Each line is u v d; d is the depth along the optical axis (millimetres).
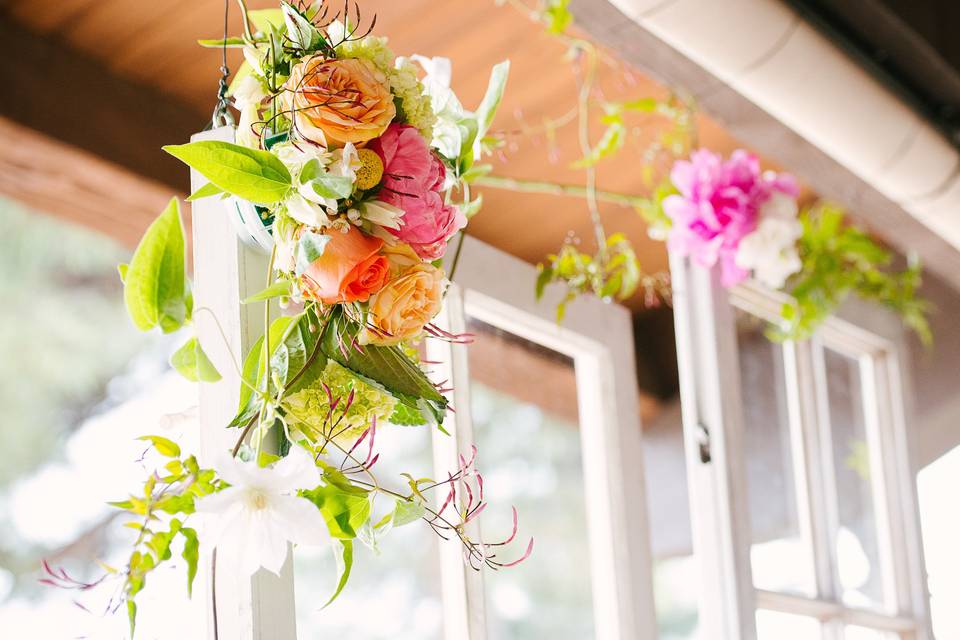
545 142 2475
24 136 1880
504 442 3598
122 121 1999
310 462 833
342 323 954
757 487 2137
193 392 1925
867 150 2031
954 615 3021
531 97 2391
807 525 2275
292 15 954
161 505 840
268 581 1050
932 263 2582
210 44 987
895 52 1956
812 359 2469
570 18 1663
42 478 5012
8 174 1999
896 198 2209
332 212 894
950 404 3197
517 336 1662
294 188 893
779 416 2293
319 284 907
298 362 950
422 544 4324
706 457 1983
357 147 933
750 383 2207
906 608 2545
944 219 2277
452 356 1459
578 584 3717
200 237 1122
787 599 2109
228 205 1063
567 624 3738
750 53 1751
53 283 4828
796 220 2016
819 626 2203
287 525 826
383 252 936
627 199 2109
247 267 1104
